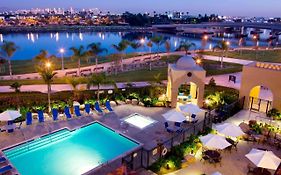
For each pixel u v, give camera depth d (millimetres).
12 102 25781
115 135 20656
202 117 24078
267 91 32188
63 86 33625
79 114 23328
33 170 16203
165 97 27797
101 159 17562
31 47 87750
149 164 16500
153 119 23344
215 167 16641
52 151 18391
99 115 23891
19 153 17922
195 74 25375
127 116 23812
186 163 16797
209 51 70188
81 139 20109
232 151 18547
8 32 155250
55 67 48188
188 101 27766
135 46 63688
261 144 19641
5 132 19891
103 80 26609
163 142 18406
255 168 16109
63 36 140750
